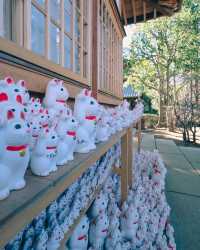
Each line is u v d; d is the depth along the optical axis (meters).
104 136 1.30
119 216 1.91
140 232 1.92
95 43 2.53
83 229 1.31
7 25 1.16
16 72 1.05
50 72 1.38
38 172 0.70
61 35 1.57
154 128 13.08
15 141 0.57
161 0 4.49
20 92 0.72
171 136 10.13
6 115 0.59
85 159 0.91
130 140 2.65
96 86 2.53
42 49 1.45
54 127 0.81
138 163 3.56
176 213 2.79
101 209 1.60
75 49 1.96
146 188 2.82
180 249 2.10
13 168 0.58
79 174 0.83
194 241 2.22
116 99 4.11
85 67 2.30
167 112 12.24
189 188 3.64
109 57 3.47
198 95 9.48
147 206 2.37
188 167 4.88
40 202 0.56
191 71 12.06
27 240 0.91
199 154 6.12
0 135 0.57
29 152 0.67
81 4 2.03
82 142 1.03
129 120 2.29
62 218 1.11
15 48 1.04
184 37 12.00
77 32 2.03
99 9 2.70
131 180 2.66
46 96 1.15
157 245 1.98
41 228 1.01
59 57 1.60
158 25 12.33
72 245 1.28
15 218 0.47
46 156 0.71
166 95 13.29
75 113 1.09
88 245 1.53
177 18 11.65
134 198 2.25
